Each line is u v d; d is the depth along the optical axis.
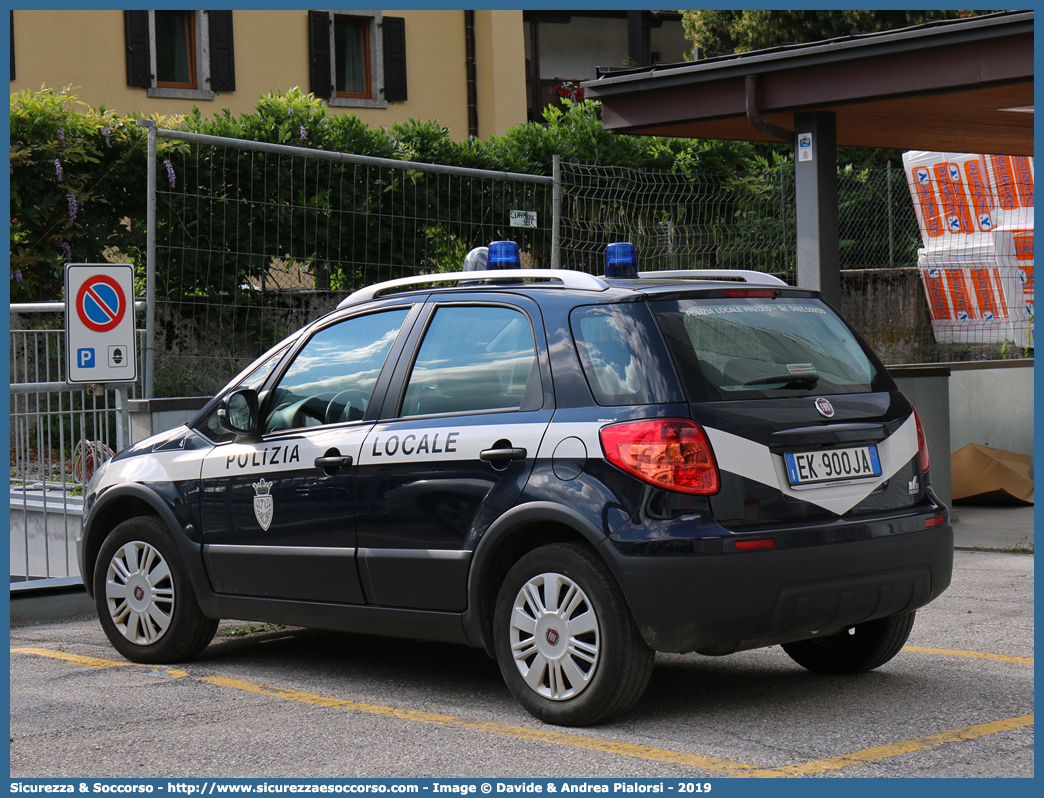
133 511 6.45
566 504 4.60
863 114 9.60
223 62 19.80
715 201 12.71
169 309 9.71
